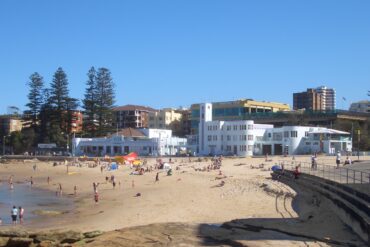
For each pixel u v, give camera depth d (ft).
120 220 139.03
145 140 454.40
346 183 117.29
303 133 392.06
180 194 188.24
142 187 228.84
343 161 265.75
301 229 87.10
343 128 458.09
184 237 79.82
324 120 519.19
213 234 82.12
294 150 388.98
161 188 215.92
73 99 513.86
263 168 280.72
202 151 433.48
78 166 370.94
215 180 232.53
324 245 71.97
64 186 260.42
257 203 151.43
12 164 416.46
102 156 444.14
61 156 454.81
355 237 79.30
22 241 94.12
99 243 81.56
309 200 134.00
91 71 494.59
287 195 155.63
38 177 319.68
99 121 497.87
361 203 84.99
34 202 199.41
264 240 75.82
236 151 409.49
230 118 592.60
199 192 190.80
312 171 185.37
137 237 81.82
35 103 518.78
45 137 513.45
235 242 74.59
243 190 185.16
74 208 178.40
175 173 281.95
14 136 542.16
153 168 316.60
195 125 605.31
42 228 128.77
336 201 104.37
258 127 411.75
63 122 516.32
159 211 150.20
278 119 541.75
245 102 591.78
